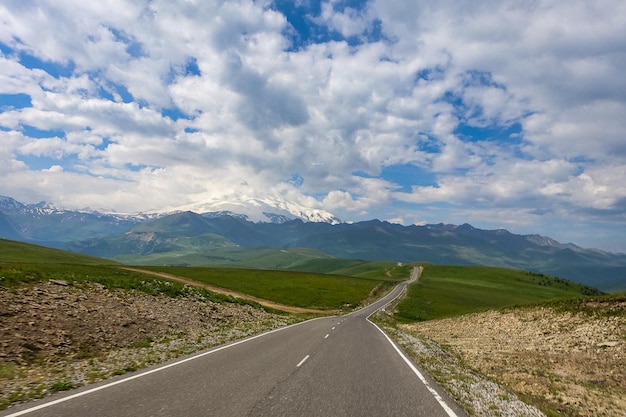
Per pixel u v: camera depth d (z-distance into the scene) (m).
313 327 32.84
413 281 143.00
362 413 8.77
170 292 33.34
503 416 9.37
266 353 17.05
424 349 22.05
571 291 146.12
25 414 7.76
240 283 87.12
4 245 112.88
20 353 13.70
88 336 17.17
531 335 29.89
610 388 14.74
